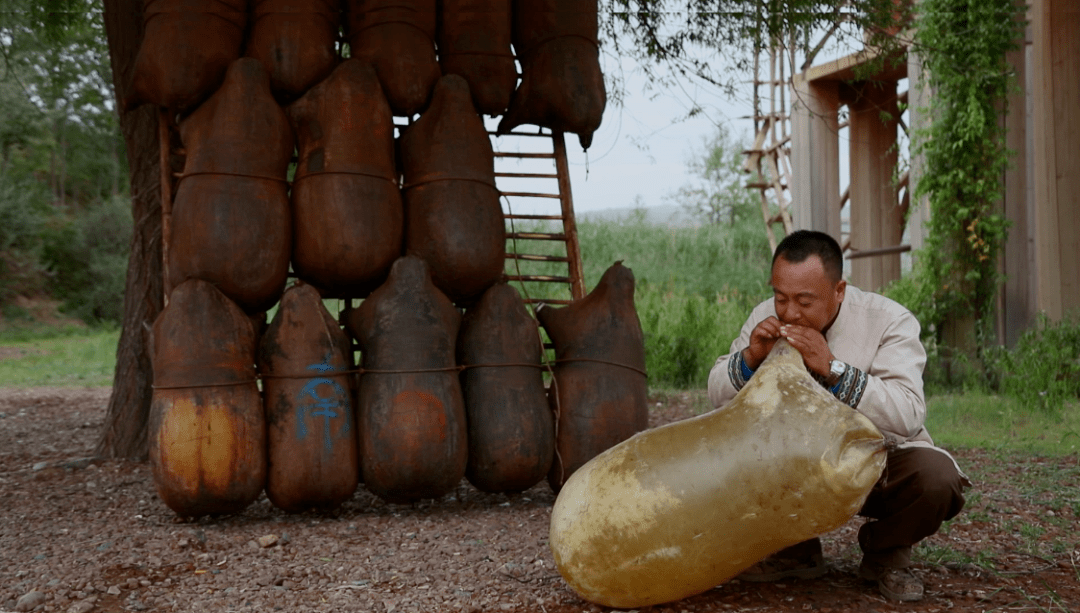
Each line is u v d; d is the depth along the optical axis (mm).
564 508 3338
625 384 5492
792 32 7664
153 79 5168
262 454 4891
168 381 4777
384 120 5391
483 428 5262
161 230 7258
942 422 8203
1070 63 10102
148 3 5320
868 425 2990
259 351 5090
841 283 3332
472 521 5027
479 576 3900
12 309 29266
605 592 3236
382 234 5258
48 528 4930
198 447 4707
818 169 14203
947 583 3654
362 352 5207
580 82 5984
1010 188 10523
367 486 5145
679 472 3088
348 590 3736
